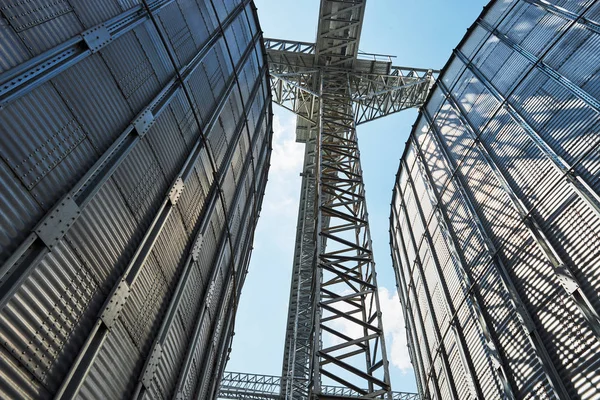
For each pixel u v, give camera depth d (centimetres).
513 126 1716
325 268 1955
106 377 890
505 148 1720
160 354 1111
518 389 1361
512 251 1533
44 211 770
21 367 675
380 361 1560
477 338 1644
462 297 1802
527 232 1473
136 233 1044
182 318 1327
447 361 1875
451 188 2083
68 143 863
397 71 3941
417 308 2389
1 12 759
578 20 1580
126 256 992
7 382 645
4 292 649
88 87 948
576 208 1305
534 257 1420
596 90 1371
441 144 2291
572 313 1225
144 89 1166
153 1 1285
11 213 701
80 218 848
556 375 1216
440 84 2552
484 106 1973
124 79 1080
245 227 2233
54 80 854
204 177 1523
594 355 1120
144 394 1021
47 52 833
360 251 2134
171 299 1207
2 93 712
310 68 3803
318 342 1592
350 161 2825
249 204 2289
